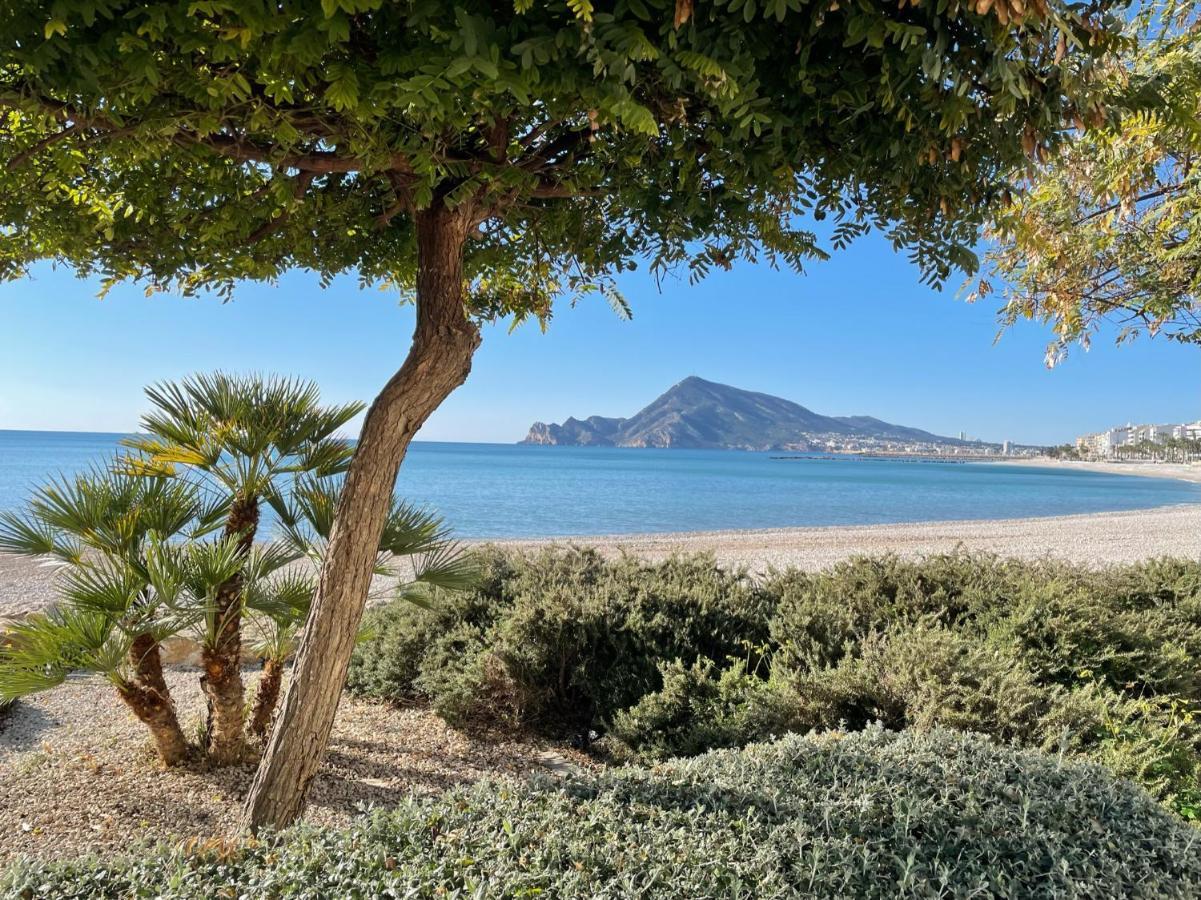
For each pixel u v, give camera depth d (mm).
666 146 2020
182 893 1624
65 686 5203
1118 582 5566
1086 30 1513
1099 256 3230
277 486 3785
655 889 1619
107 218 2320
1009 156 1672
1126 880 1773
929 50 1371
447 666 4957
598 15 1265
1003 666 3525
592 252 2766
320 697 2400
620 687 4531
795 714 3605
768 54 1482
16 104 1485
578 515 32875
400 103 1280
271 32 1278
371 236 2922
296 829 1917
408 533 3705
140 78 1345
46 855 2846
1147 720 3357
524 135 2193
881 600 5102
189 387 3754
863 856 1771
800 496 49156
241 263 2607
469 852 1762
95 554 3529
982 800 2072
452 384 2389
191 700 5074
